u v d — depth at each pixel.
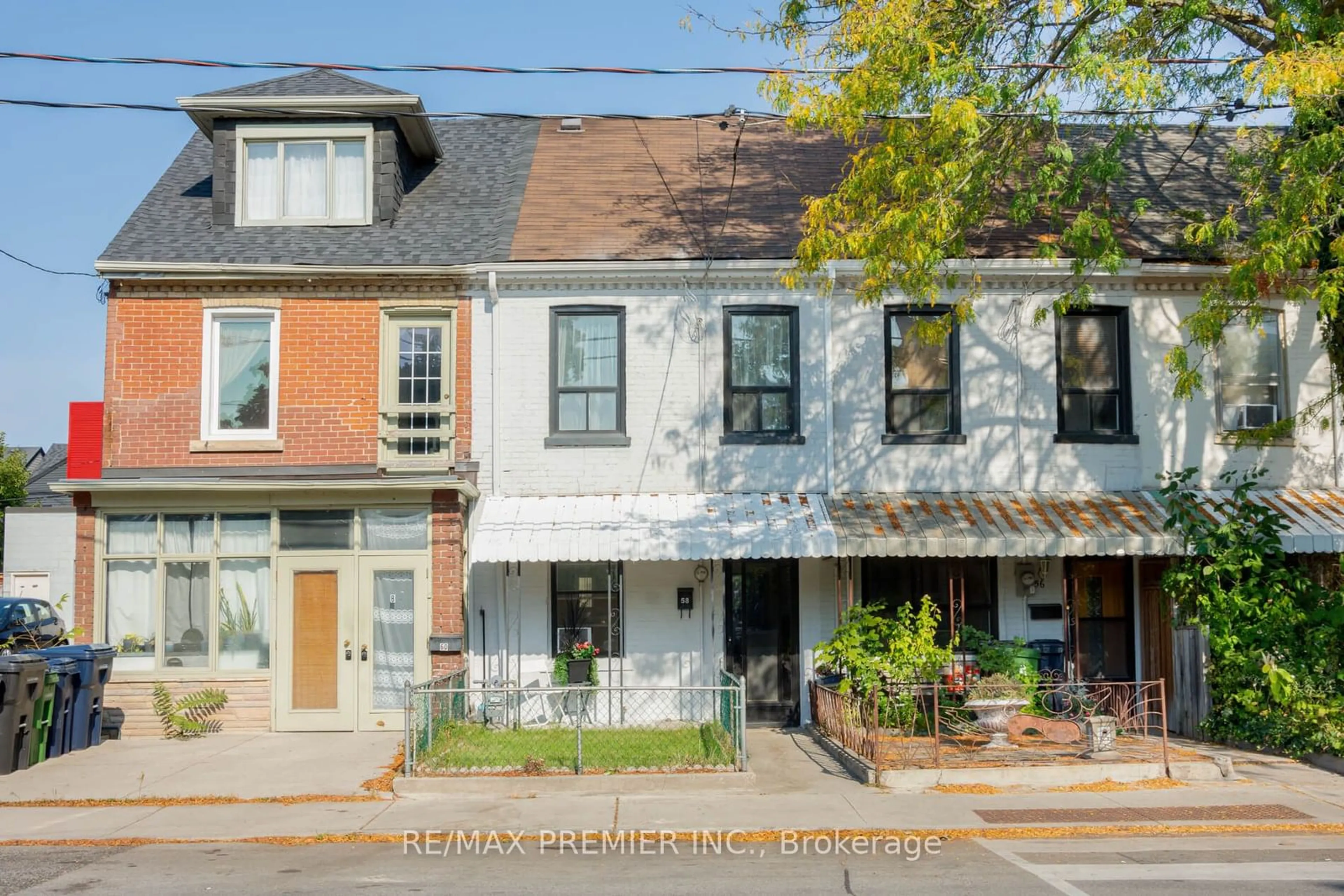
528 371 16.25
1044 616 16.36
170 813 10.89
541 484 16.12
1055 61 14.31
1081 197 17.88
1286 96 12.68
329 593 15.45
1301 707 12.97
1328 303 12.84
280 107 16.86
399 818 10.61
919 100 13.61
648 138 20.16
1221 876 8.30
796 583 16.34
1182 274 16.42
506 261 16.17
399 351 16.36
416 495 15.38
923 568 16.34
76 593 15.30
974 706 12.77
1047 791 11.57
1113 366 16.77
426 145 18.64
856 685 13.88
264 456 15.93
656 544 14.62
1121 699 13.96
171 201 17.67
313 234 16.88
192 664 15.45
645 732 14.66
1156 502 15.91
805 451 16.25
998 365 16.47
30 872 8.74
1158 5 13.92
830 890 8.01
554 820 10.47
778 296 16.44
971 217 14.82
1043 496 16.14
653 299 16.39
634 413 16.23
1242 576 14.80
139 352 15.99
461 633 15.29
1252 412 16.75
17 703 12.73
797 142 19.91
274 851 9.51
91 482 14.80
